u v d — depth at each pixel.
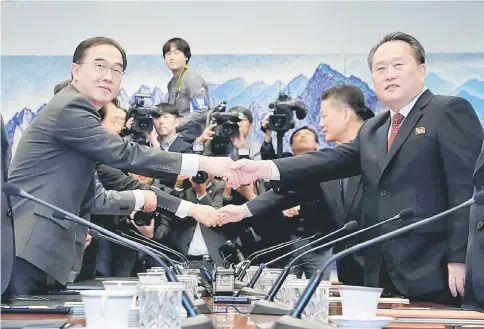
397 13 6.98
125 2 7.02
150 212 5.83
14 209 3.58
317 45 6.98
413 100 4.02
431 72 6.96
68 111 3.88
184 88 6.85
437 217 1.98
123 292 1.69
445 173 3.79
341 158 4.45
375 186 3.96
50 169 3.80
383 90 4.06
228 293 3.71
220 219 5.80
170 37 6.96
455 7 6.95
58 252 3.55
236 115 6.45
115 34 7.00
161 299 1.66
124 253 5.75
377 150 4.02
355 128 5.96
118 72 4.44
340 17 6.98
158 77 6.91
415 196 3.81
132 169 4.14
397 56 4.04
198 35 6.98
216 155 6.50
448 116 3.87
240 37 6.98
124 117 6.37
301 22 6.99
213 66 6.94
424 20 6.97
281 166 4.44
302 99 6.94
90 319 1.67
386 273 3.90
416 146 3.86
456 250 3.57
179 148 6.63
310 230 5.55
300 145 6.70
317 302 2.14
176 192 6.10
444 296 3.65
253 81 6.95
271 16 6.99
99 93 4.36
